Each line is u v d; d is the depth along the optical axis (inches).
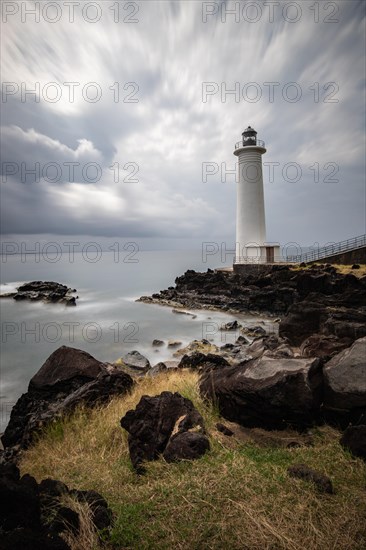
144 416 220.5
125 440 232.2
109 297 1940.2
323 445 193.5
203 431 207.6
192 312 1419.8
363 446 176.2
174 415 217.2
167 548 124.5
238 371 260.5
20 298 1838.1
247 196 1895.9
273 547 122.3
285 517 134.9
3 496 121.4
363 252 1563.7
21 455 275.7
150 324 1223.5
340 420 214.8
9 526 119.6
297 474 160.6
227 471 166.6
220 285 1695.4
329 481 152.3
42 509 137.5
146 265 5039.4
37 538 113.0
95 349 928.3
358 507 138.6
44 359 847.1
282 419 219.9
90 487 181.9
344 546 121.3
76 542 127.6
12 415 352.8
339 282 1205.7
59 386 371.9
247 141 1911.9
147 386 361.1
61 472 209.2
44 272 3843.5
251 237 1900.8
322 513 135.6
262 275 1609.3
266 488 151.6
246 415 230.8
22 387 663.8
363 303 962.1
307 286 1277.1
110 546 128.7
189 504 144.6
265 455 185.6
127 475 191.2
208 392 265.4
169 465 182.9
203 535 128.6
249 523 132.3
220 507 141.9
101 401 328.8
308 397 211.8
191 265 5027.1
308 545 122.3
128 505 152.6
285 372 226.4
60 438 273.0
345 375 219.0
